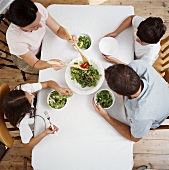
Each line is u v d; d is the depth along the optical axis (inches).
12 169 97.6
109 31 75.1
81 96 70.9
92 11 76.5
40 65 72.2
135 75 56.7
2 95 70.3
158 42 73.8
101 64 71.7
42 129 69.8
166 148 98.3
